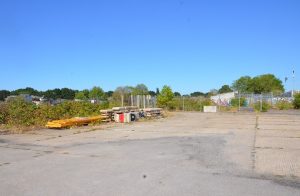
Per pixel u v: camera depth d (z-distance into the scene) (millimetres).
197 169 7816
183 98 41906
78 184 6613
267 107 37031
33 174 7410
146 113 24828
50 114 20469
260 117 25500
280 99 43656
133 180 6875
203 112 34812
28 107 20000
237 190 6199
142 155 9484
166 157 9203
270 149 10445
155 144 11516
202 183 6645
